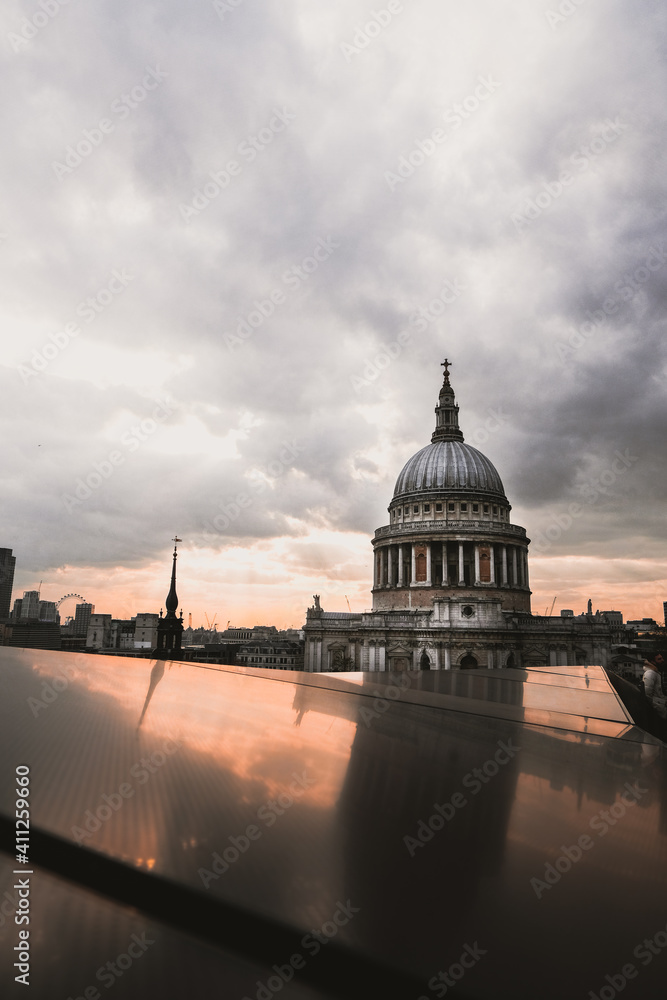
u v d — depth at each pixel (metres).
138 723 7.86
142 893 3.58
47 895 3.61
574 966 2.91
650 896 3.79
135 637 185.75
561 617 104.88
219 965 2.96
